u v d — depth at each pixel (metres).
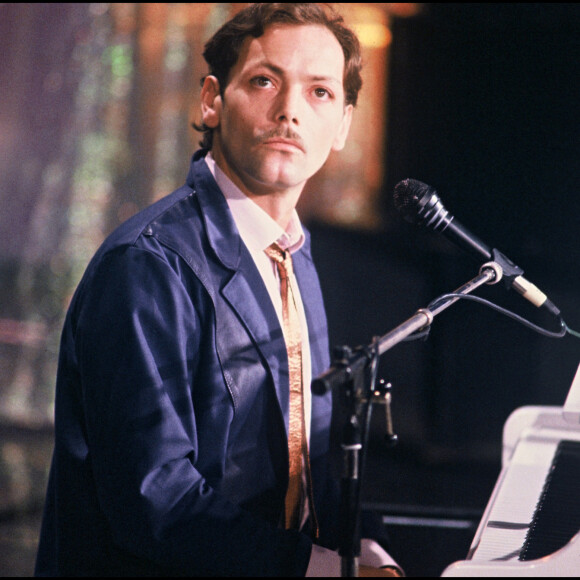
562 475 6.79
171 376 6.12
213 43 7.10
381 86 24.78
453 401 17.39
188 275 6.45
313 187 26.97
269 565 5.83
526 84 21.78
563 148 21.30
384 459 18.38
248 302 6.60
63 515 6.43
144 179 27.11
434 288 17.30
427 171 23.53
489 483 16.91
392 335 5.77
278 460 6.61
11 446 19.81
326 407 7.27
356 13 23.98
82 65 28.50
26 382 23.02
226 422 6.41
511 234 20.28
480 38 22.39
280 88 6.79
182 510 5.81
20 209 31.12
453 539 10.83
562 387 16.61
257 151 6.75
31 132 30.53
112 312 6.12
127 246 6.30
